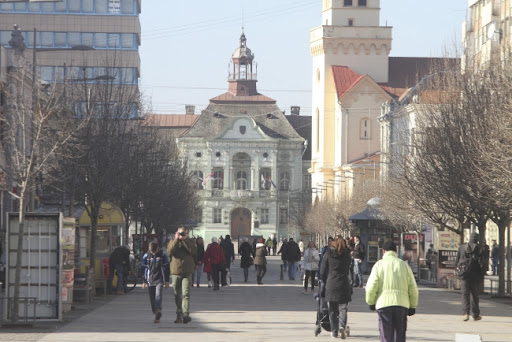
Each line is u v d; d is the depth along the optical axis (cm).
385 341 1947
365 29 15725
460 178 4406
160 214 8150
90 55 13462
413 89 11281
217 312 3481
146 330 2769
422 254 6334
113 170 4722
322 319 2642
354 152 15012
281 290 5050
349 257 2567
